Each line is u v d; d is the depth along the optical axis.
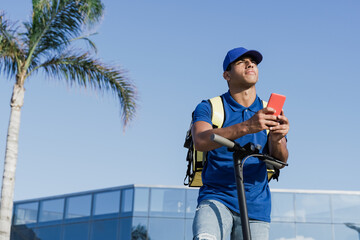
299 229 18.62
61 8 9.98
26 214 21.20
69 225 20.19
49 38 10.21
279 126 2.27
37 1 10.04
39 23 10.04
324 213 18.86
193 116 2.57
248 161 2.49
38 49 10.31
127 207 19.09
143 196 19.08
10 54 9.96
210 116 2.54
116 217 19.22
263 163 2.54
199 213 2.41
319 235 18.59
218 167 2.48
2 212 9.50
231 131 2.23
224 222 2.39
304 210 18.86
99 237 19.34
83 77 10.46
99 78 10.54
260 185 2.51
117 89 10.62
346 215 18.86
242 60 2.58
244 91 2.60
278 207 18.84
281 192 19.02
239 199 2.10
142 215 18.86
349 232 18.67
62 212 20.52
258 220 2.47
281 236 18.50
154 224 18.80
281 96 2.23
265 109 2.21
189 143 2.66
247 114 2.57
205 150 2.37
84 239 19.64
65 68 10.44
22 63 10.18
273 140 2.37
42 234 20.56
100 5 9.95
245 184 2.48
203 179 2.56
